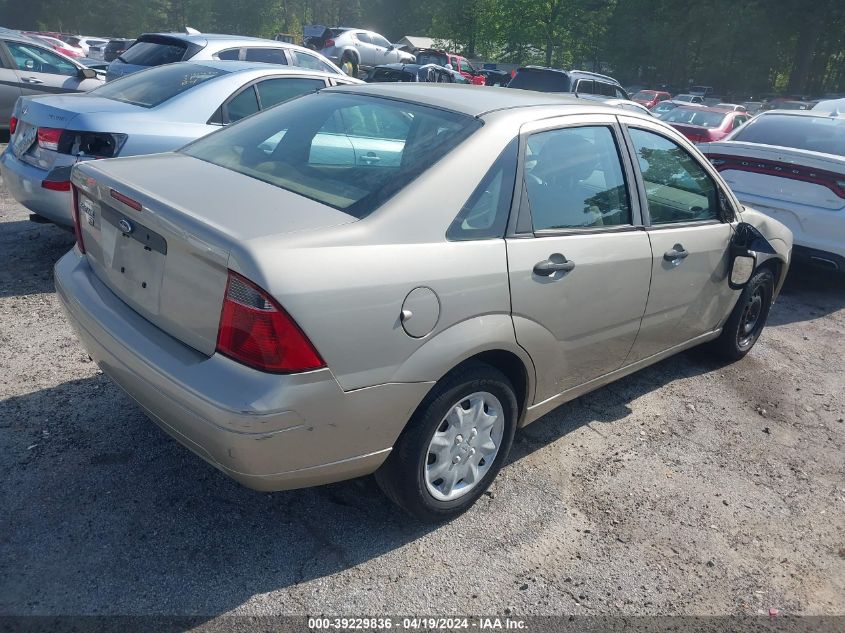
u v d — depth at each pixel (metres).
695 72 55.31
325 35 28.56
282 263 2.18
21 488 2.87
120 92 5.78
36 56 10.36
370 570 2.65
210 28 84.81
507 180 2.86
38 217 5.32
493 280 2.71
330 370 2.28
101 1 76.81
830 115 7.41
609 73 59.78
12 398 3.51
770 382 4.75
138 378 2.44
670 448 3.77
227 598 2.45
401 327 2.43
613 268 3.27
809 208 6.15
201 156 3.16
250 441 2.19
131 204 2.53
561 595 2.65
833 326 6.03
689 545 3.02
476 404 2.86
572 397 3.49
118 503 2.85
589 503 3.22
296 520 2.87
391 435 2.54
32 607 2.33
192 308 2.35
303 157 2.93
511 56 61.19
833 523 3.29
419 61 31.06
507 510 3.09
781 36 52.12
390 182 2.64
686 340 4.20
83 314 2.76
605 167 3.39
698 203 4.02
